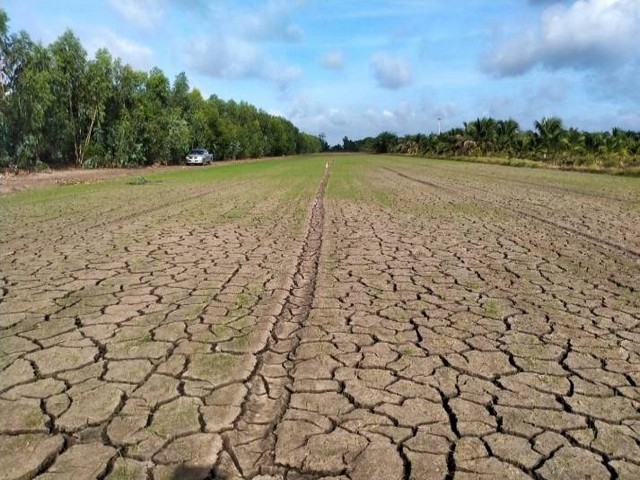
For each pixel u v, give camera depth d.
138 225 9.20
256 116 76.31
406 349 3.64
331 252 7.00
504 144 50.25
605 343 3.79
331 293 5.02
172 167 37.00
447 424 2.68
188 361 3.39
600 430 2.64
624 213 11.03
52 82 28.36
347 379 3.17
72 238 7.86
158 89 38.91
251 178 23.70
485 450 2.46
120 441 2.49
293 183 20.41
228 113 64.25
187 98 46.03
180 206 12.25
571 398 2.96
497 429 2.64
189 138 42.44
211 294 4.91
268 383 3.10
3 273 5.68
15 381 3.09
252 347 3.63
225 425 2.64
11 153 25.84
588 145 36.00
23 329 3.96
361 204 12.88
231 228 8.96
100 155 32.75
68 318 4.21
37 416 2.71
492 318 4.32
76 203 12.79
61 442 2.48
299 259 6.54
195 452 2.41
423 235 8.35
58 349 3.57
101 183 20.00
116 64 32.91
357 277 5.65
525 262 6.42
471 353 3.58
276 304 4.61
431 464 2.35
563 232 8.66
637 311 4.52
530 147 42.03
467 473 2.29
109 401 2.87
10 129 25.34
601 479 2.26
